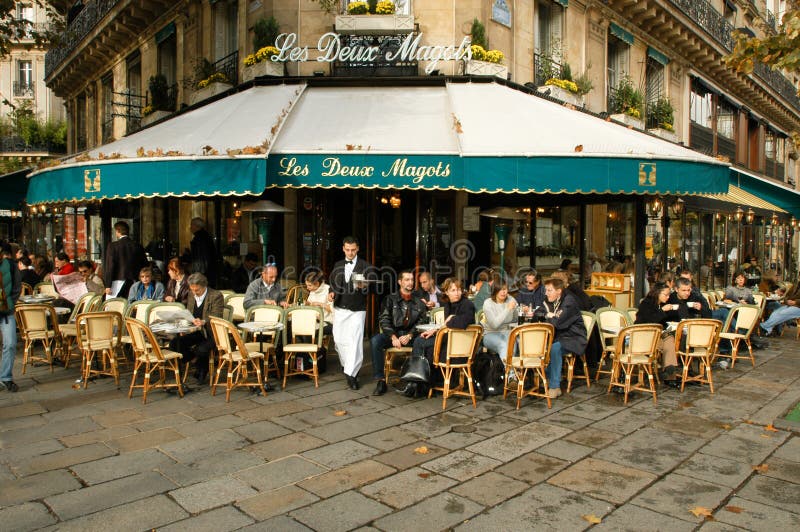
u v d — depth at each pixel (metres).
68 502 3.71
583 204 11.74
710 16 16.44
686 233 13.66
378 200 10.09
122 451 4.61
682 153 8.13
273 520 3.51
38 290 10.50
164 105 12.88
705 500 3.84
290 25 9.72
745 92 21.00
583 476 4.22
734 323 8.61
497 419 5.60
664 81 15.55
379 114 8.22
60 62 18.69
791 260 24.09
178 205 13.06
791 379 7.41
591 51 12.55
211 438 4.94
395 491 3.93
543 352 5.99
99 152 7.65
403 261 10.39
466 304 6.21
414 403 6.13
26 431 5.07
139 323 5.88
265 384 6.63
